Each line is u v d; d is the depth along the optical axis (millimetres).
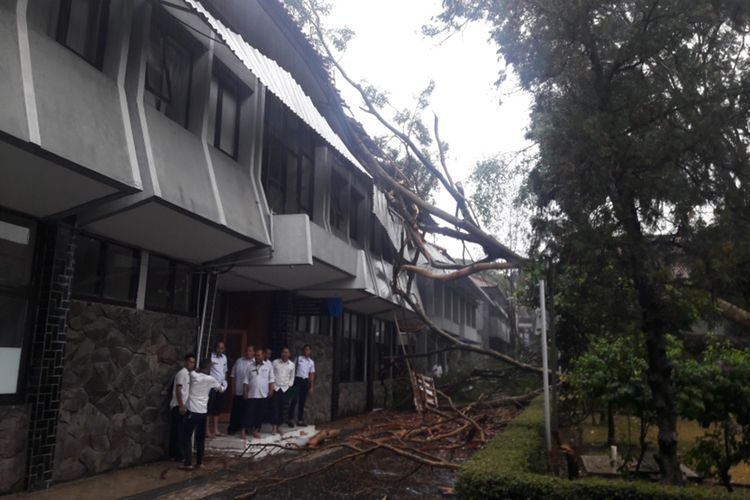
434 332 17578
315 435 12914
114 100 7789
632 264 5121
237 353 14008
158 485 8297
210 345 11180
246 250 10844
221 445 11078
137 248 9609
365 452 8867
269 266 11398
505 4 6195
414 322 24906
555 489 5230
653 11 5348
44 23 7145
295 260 11055
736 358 7344
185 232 9391
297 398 14062
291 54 11039
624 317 5352
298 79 11398
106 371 8766
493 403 15055
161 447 9906
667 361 5441
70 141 6543
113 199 7516
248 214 10508
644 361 7766
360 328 20844
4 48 6094
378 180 14641
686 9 5238
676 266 5121
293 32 10953
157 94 9148
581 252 5125
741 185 5207
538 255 5598
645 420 8023
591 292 5441
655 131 5258
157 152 8297
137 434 9359
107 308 8859
